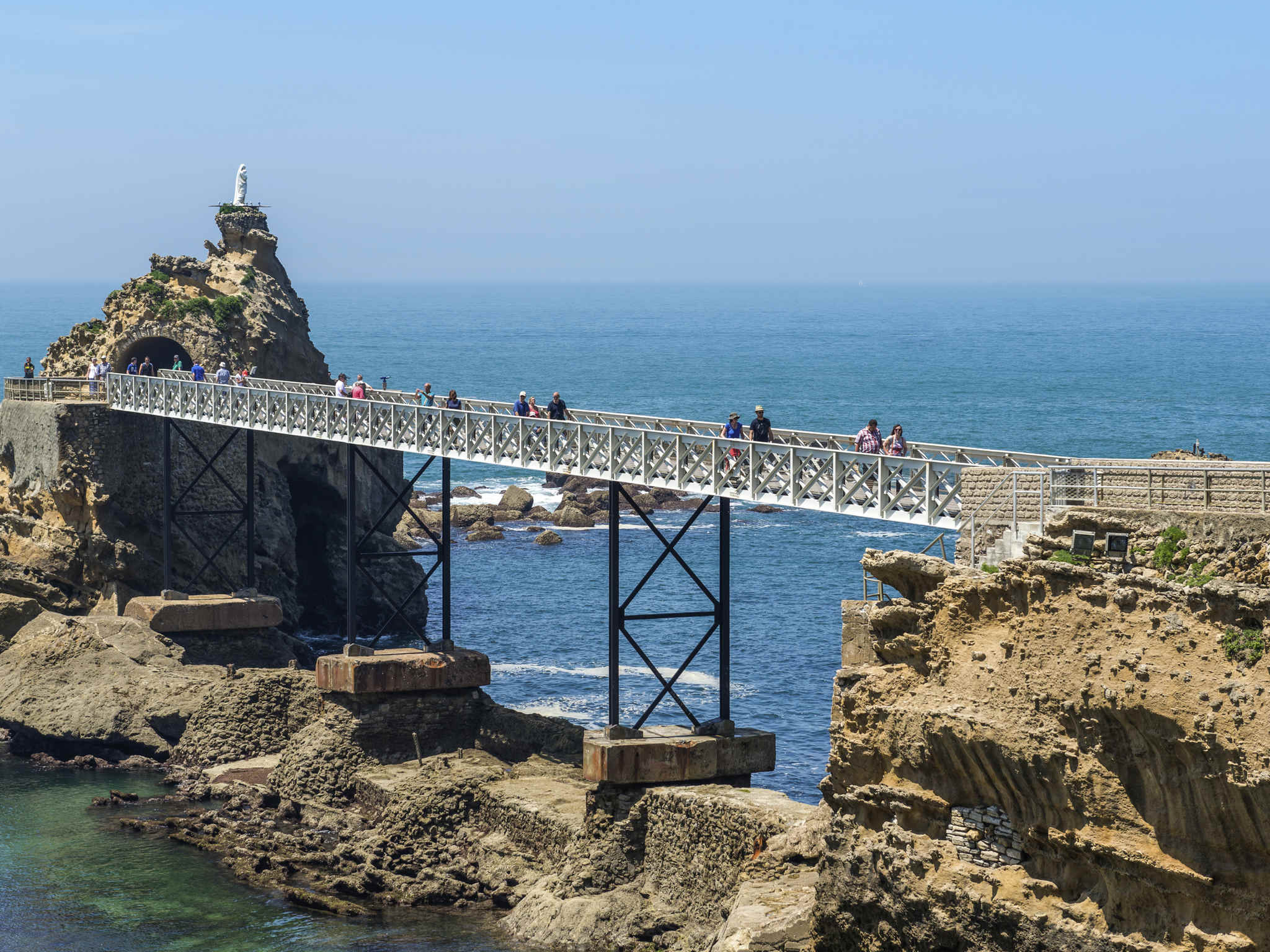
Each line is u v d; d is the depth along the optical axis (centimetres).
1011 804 2856
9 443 7200
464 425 4931
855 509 3534
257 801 5309
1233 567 2617
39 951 4088
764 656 6844
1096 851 2688
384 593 5656
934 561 3039
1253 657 2481
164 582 6975
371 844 4784
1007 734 2784
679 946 3925
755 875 3638
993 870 2883
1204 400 16862
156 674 6138
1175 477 2856
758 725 5825
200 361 7750
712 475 3969
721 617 4391
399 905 4453
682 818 4106
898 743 3022
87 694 6034
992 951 2855
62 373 7944
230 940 4162
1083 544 2773
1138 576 2662
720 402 17750
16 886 4550
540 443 4606
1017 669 2809
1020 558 2844
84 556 6888
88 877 4625
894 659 3097
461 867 4609
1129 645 2639
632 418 4825
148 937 4181
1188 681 2536
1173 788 2580
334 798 5209
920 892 2964
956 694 2917
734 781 4369
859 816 3152
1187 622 2581
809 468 3688
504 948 4103
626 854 4225
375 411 5341
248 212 8444
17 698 6109
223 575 7112
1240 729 2458
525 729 5275
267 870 4681
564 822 4438
